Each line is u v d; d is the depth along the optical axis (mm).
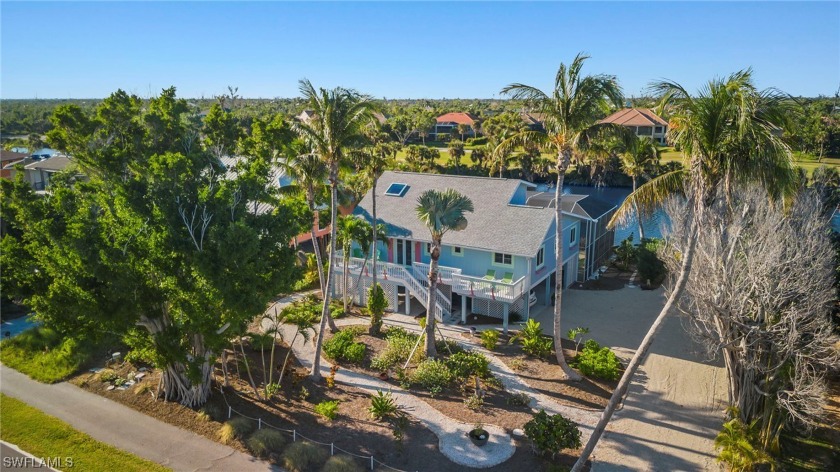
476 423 22797
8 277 20859
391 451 20844
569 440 20141
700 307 22203
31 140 99312
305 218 26703
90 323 21594
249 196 22281
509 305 34000
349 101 24016
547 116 24578
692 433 22141
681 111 16547
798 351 19609
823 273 23234
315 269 41375
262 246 21531
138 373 27047
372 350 29594
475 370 26391
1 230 36156
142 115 33812
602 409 23969
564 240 37781
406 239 35281
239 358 28703
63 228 19828
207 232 20594
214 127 39531
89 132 31328
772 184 16016
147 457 20391
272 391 24766
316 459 20016
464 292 32844
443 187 38750
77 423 22719
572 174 98062
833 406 24422
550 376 26766
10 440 21250
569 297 38125
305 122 25828
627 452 20906
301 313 32938
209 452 20750
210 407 23609
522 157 92125
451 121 148000
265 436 21047
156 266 20141
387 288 35781
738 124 15188
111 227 20734
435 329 30844
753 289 20734
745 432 20422
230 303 19688
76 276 19812
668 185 20031
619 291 39312
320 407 23312
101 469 19547
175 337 21594
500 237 33062
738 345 21281
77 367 27641
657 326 17391
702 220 16922
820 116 87688
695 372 27172
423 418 23219
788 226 24078
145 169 25219
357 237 32438
